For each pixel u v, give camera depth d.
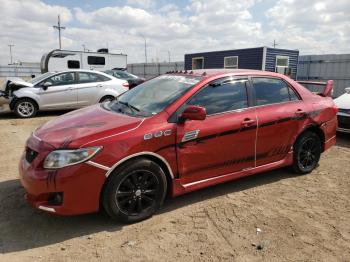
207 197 4.37
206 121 4.00
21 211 3.93
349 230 3.62
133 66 38.44
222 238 3.43
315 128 5.17
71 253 3.16
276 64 21.84
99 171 3.36
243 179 5.00
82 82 11.25
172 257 3.11
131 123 3.65
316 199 4.37
